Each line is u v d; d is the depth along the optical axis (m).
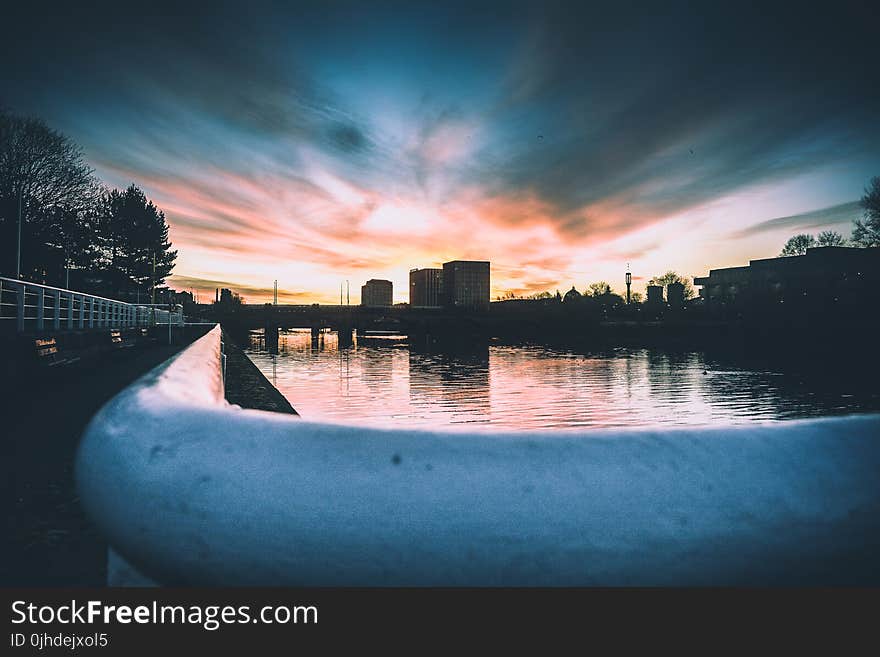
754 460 0.55
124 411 0.71
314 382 79.50
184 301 153.00
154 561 0.58
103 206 59.66
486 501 0.53
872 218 78.94
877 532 0.52
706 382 74.56
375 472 0.55
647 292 178.38
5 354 8.80
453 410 60.00
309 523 0.53
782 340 123.38
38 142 48.31
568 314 181.88
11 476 3.58
